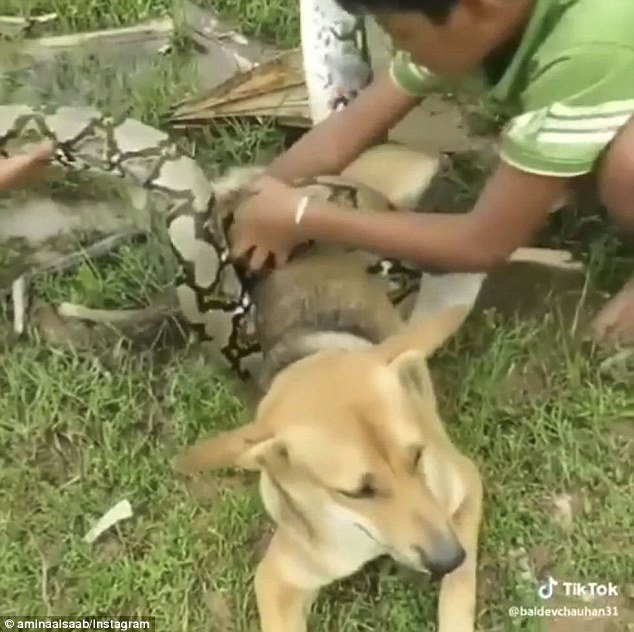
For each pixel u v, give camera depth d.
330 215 2.04
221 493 2.13
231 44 2.35
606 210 2.14
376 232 2.04
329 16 2.16
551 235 2.22
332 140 2.16
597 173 2.01
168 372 2.19
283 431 1.85
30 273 2.24
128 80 2.34
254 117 2.28
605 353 2.16
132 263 2.24
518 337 2.17
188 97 2.32
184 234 2.06
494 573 2.08
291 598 2.02
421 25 1.85
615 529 2.09
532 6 1.87
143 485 2.14
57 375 2.19
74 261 2.25
